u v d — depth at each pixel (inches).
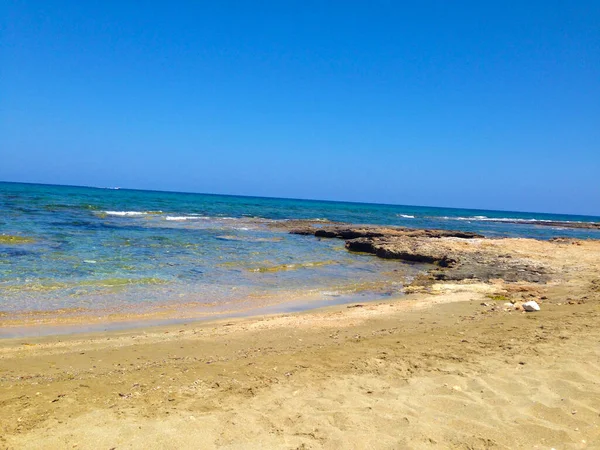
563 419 172.4
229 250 824.9
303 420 173.5
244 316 396.5
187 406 186.4
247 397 196.7
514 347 263.7
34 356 259.6
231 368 239.1
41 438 156.0
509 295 474.9
